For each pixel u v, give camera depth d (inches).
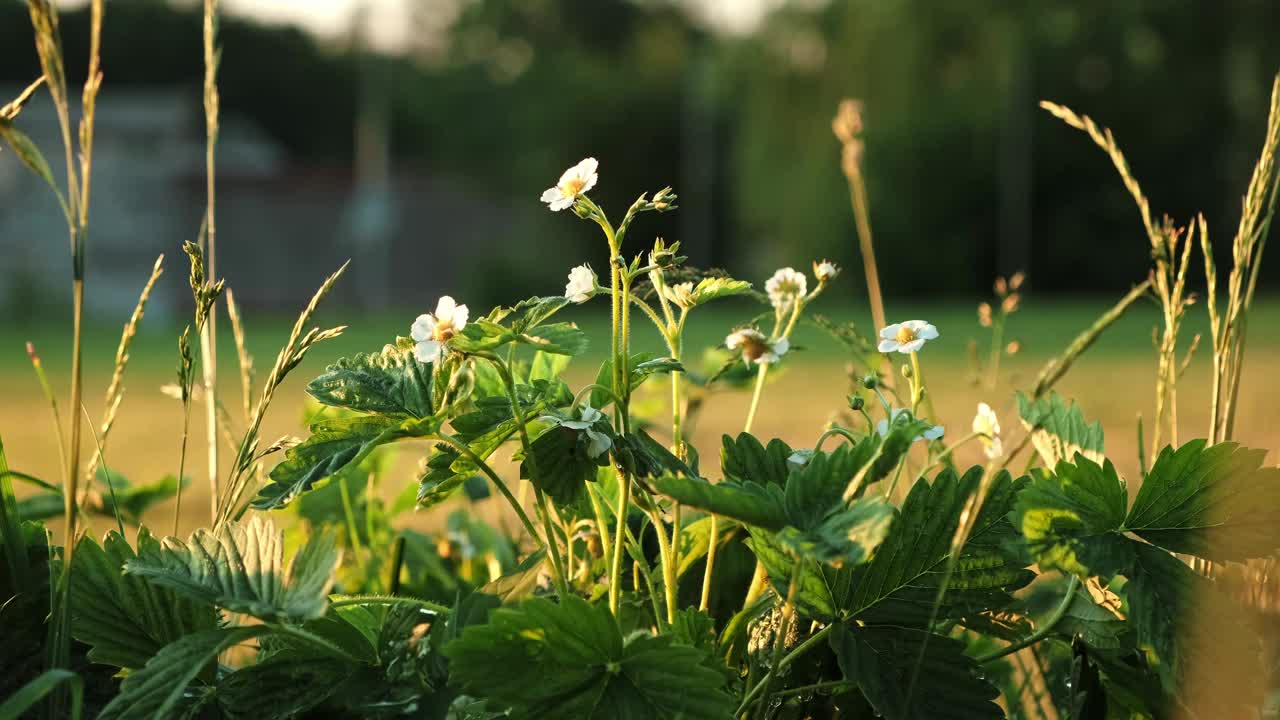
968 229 777.6
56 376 290.4
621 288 31.7
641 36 1160.2
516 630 29.5
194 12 1248.8
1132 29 794.2
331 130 1261.1
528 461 31.4
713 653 31.9
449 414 31.0
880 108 751.1
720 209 932.6
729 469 32.2
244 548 30.7
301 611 29.6
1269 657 32.5
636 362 32.5
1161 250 35.1
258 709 30.7
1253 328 422.9
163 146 886.4
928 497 31.5
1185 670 30.2
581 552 35.0
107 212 839.1
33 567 32.6
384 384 31.9
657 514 31.9
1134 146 797.2
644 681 29.8
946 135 754.8
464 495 39.9
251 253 880.3
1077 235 808.3
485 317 31.6
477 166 1029.2
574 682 29.7
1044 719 35.4
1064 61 793.6
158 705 29.5
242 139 1059.3
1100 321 36.0
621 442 31.0
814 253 749.3
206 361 35.6
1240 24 776.3
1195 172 792.9
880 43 750.5
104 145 860.6
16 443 144.3
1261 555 31.0
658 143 944.9
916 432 30.0
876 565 31.4
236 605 29.7
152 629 31.7
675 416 32.9
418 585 39.4
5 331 633.0
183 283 843.4
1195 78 787.4
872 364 37.0
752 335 31.2
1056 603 36.0
